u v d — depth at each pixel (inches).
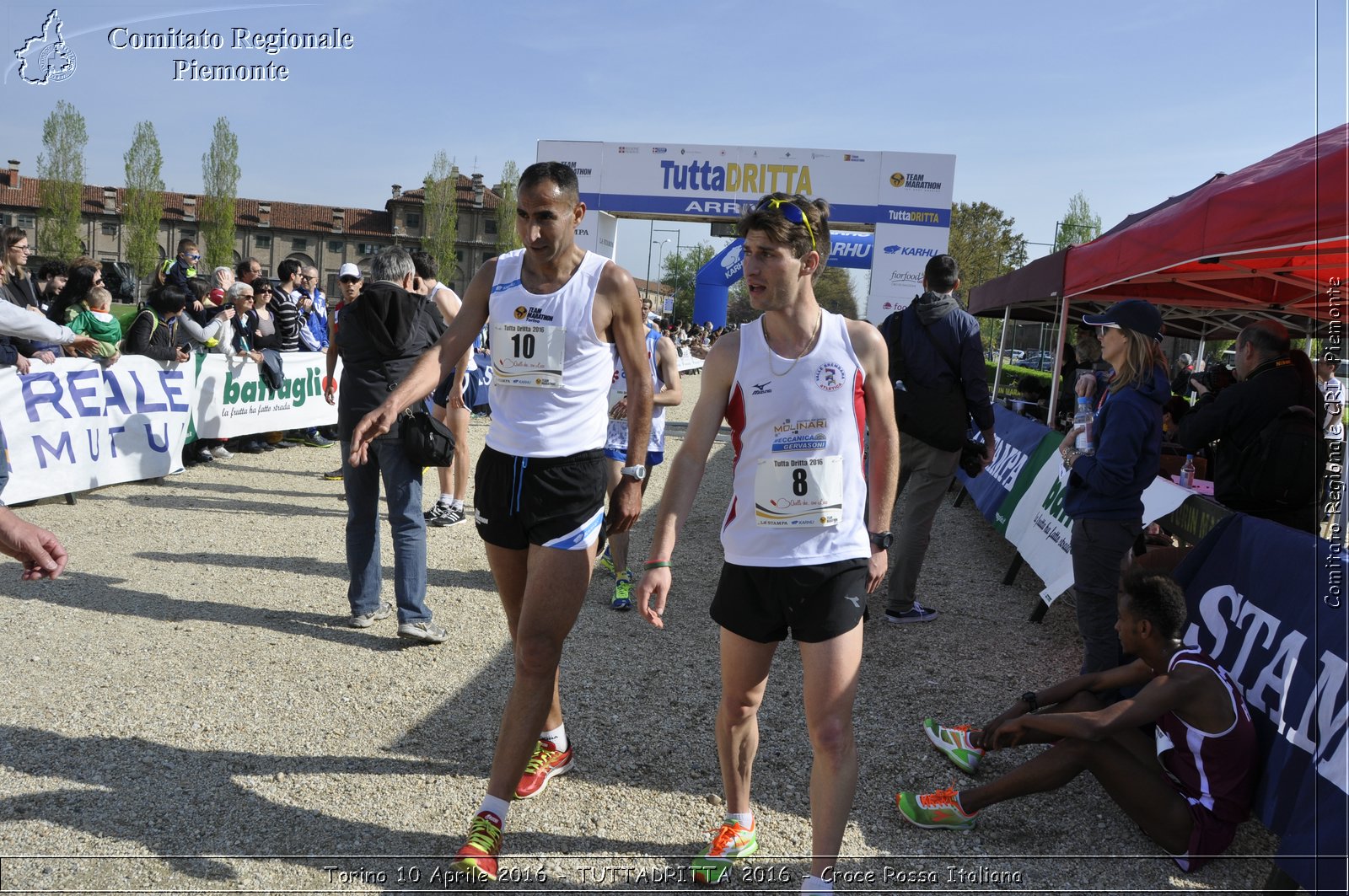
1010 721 120.0
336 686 146.9
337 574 208.7
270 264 2918.3
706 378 95.3
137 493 279.3
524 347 106.2
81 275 269.9
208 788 114.2
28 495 246.8
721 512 310.2
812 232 88.3
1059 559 198.5
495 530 109.6
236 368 345.4
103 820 105.9
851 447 91.4
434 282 218.4
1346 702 99.4
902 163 551.2
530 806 114.9
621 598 194.9
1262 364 174.6
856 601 91.0
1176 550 151.5
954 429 183.2
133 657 153.9
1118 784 109.3
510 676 154.4
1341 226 116.1
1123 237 199.5
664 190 568.4
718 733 101.4
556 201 102.9
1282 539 123.6
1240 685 120.4
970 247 1477.6
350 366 166.4
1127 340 137.2
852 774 90.4
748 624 93.3
